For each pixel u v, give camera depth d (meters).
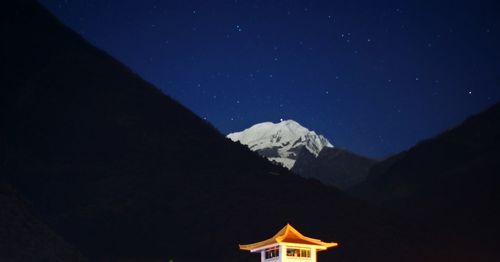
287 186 159.25
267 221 133.25
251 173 165.75
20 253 87.25
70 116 172.50
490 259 137.75
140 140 170.12
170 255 114.62
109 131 170.75
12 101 171.00
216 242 121.62
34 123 164.38
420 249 134.25
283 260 48.50
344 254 120.56
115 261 108.00
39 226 100.56
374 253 124.56
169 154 166.38
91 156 157.88
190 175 154.62
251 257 113.50
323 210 145.38
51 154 154.88
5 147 147.50
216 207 137.50
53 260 90.69
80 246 110.25
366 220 145.75
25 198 118.44
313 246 49.34
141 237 119.31
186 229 126.25
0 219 93.69
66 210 126.69
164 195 139.50
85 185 140.00
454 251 139.75
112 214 125.88
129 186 141.50
